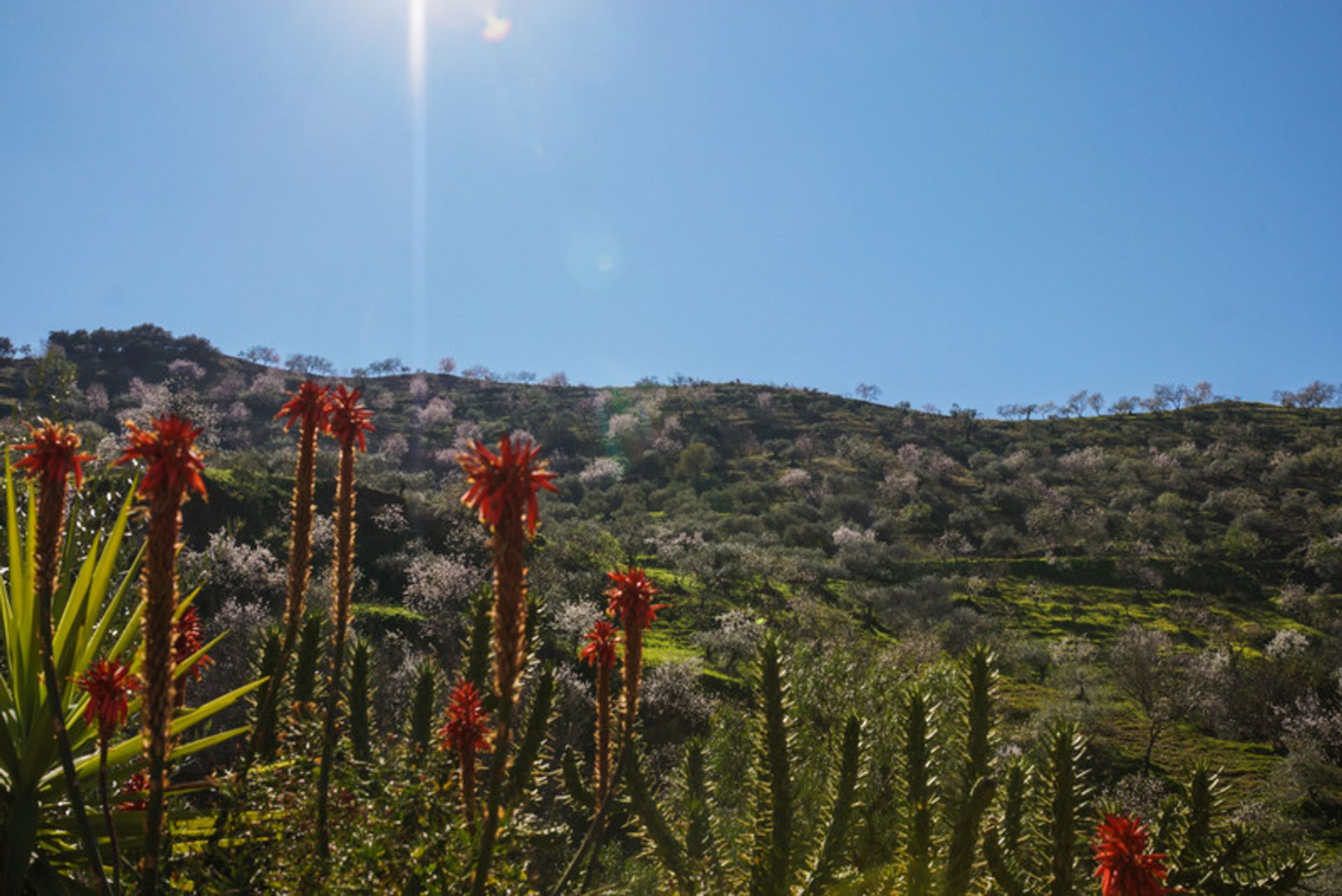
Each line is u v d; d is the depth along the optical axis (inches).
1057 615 3137.3
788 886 333.7
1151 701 2106.3
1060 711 1849.2
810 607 2554.1
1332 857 1304.1
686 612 2561.5
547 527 2960.1
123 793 314.2
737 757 698.8
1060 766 316.8
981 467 5477.4
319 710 361.1
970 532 4114.2
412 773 349.4
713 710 1587.1
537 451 211.0
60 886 289.3
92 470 388.2
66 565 338.6
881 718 553.3
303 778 327.9
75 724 295.1
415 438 5506.9
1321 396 6683.1
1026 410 7126.0
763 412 6732.3
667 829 377.4
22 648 295.4
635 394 7288.4
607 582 2368.4
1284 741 1891.0
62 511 231.5
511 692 211.3
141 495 210.1
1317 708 1972.2
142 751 301.7
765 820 350.3
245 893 306.7
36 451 228.1
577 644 1836.9
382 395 6476.4
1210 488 4773.6
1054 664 2541.8
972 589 3250.5
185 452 211.6
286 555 2004.2
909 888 320.2
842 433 6304.1
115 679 239.9
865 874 346.9
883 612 2896.2
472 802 331.0
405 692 1147.3
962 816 313.7
